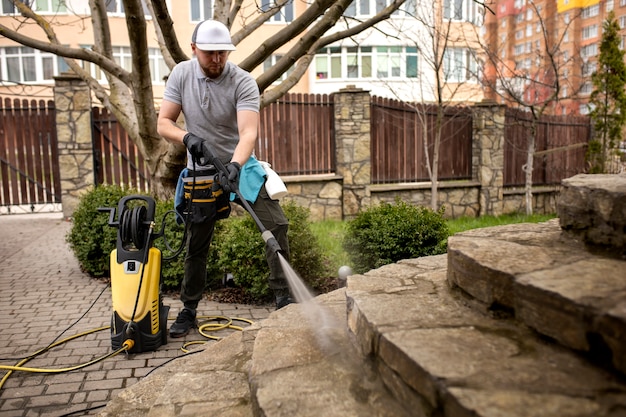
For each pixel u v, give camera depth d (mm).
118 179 10891
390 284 2639
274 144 10688
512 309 1915
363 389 1945
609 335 1451
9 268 6570
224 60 3643
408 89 21062
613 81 12586
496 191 11930
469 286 2143
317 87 22734
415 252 5102
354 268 5414
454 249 2285
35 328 4383
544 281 1760
